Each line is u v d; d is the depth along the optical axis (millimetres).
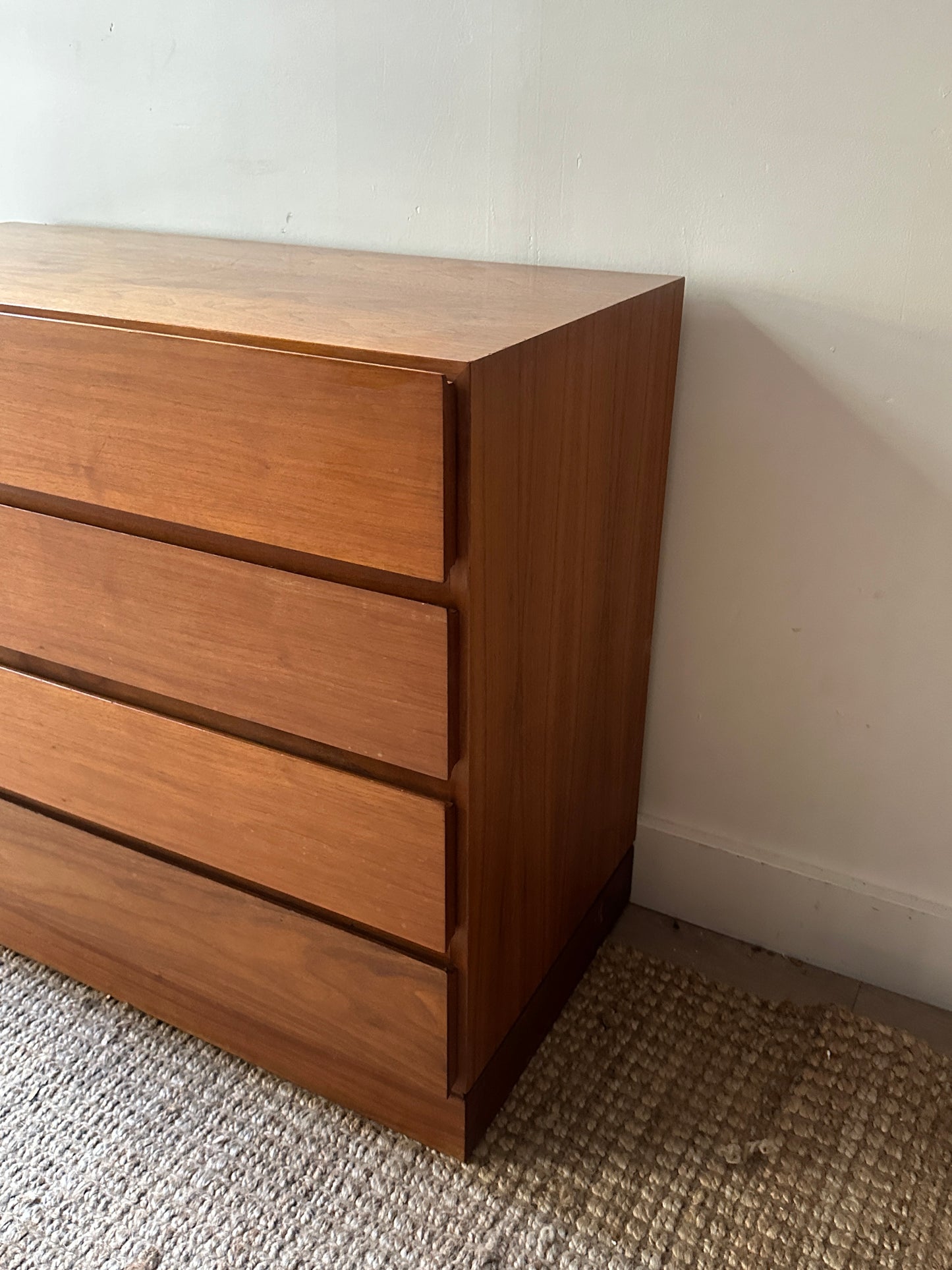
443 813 853
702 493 1190
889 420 1069
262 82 1254
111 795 1060
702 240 1088
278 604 853
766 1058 1172
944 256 990
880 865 1258
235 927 1046
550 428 854
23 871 1196
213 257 1173
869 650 1171
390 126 1200
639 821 1380
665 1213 995
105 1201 1000
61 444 898
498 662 860
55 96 1389
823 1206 1005
